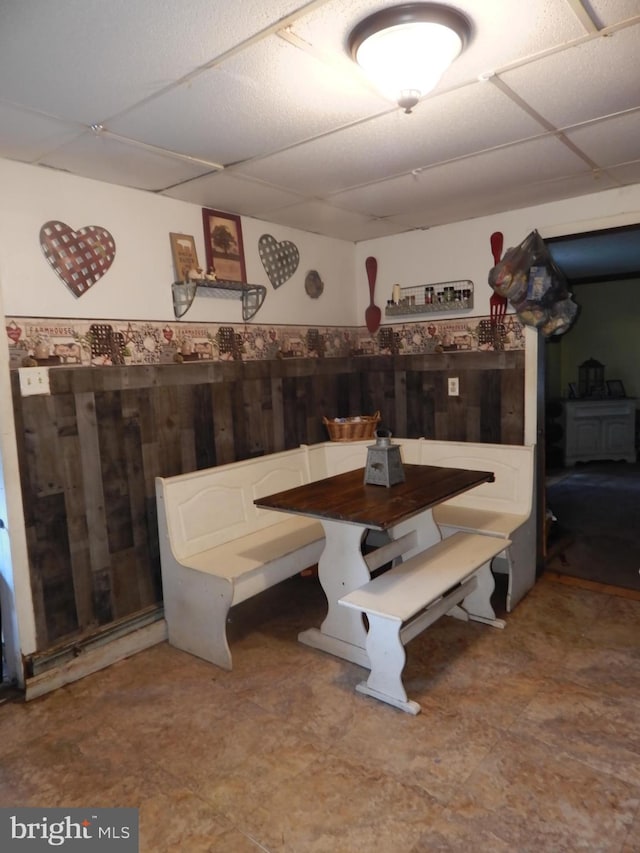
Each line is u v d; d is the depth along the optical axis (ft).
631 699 7.21
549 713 6.97
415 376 12.32
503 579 11.25
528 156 7.84
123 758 6.46
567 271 19.44
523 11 4.49
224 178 8.34
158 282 9.11
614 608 9.68
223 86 5.56
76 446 8.04
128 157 7.36
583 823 5.34
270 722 7.00
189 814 5.62
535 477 10.53
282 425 11.38
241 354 10.55
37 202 7.59
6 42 4.63
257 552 8.97
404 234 12.23
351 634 8.35
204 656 8.52
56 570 7.91
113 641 8.51
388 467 8.64
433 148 7.43
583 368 22.22
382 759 6.29
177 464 9.41
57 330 7.84
